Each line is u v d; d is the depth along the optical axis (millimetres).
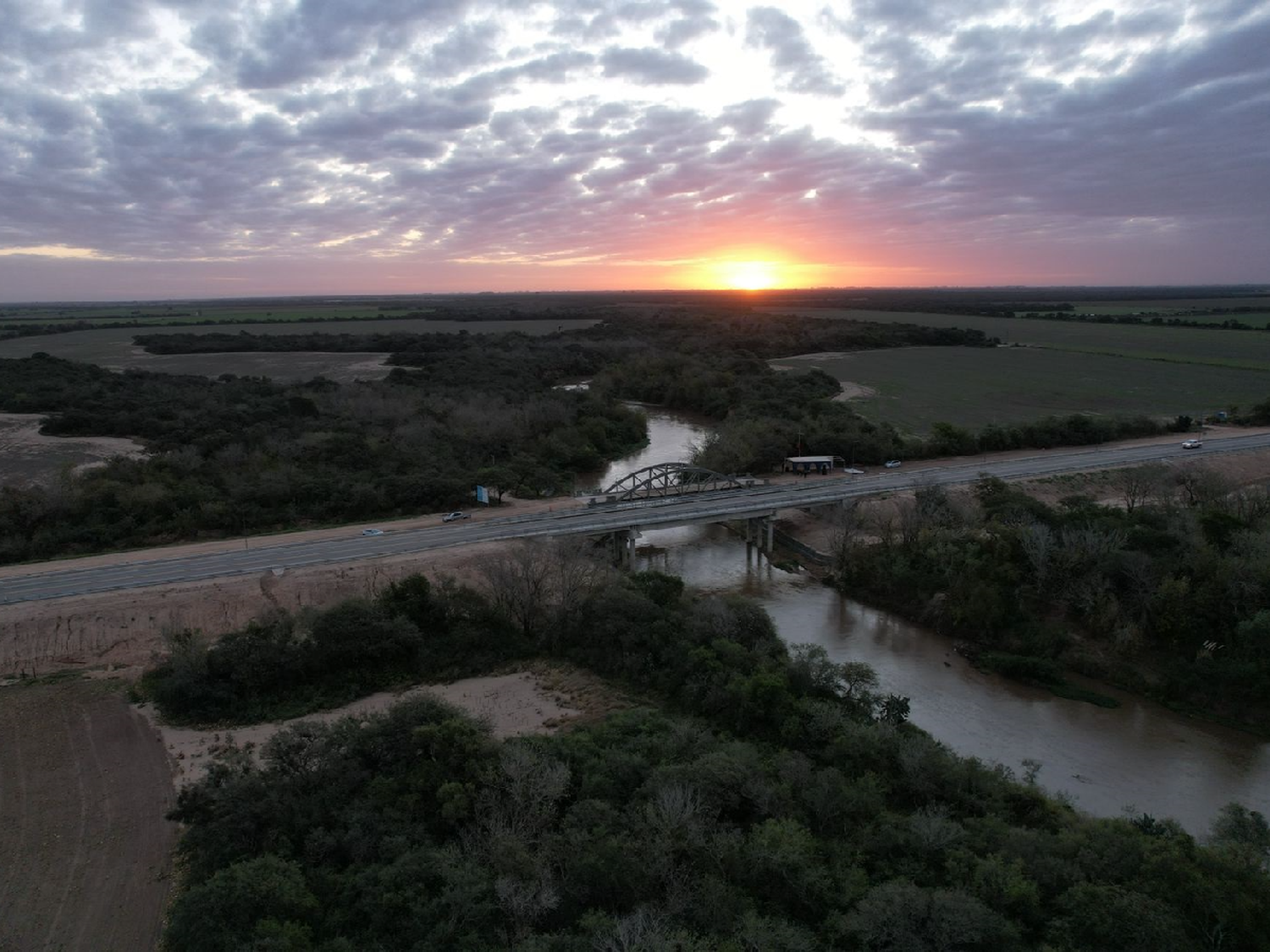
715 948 32188
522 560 74500
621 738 50969
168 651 65125
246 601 72500
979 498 99625
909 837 39625
